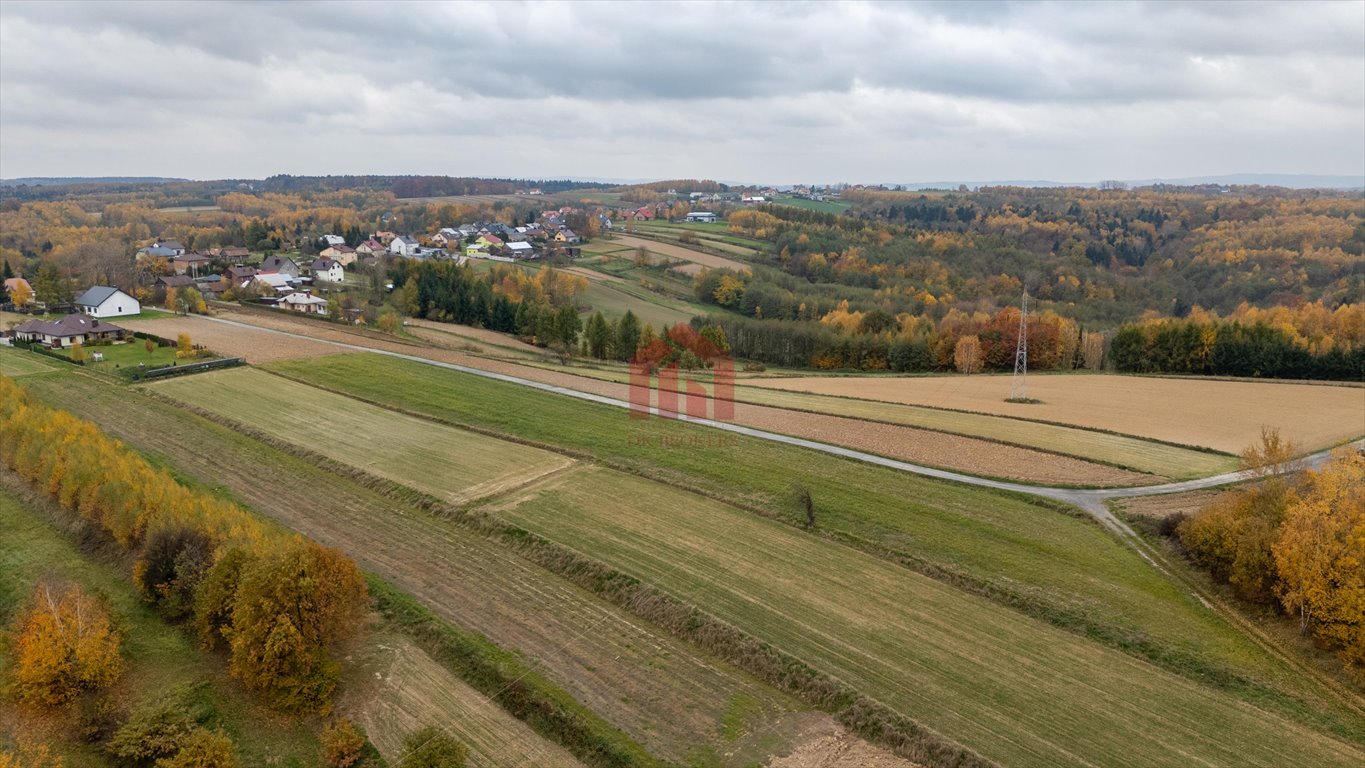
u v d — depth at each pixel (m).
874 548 46.66
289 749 31.38
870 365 116.06
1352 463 43.06
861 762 30.39
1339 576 35.47
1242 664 35.75
